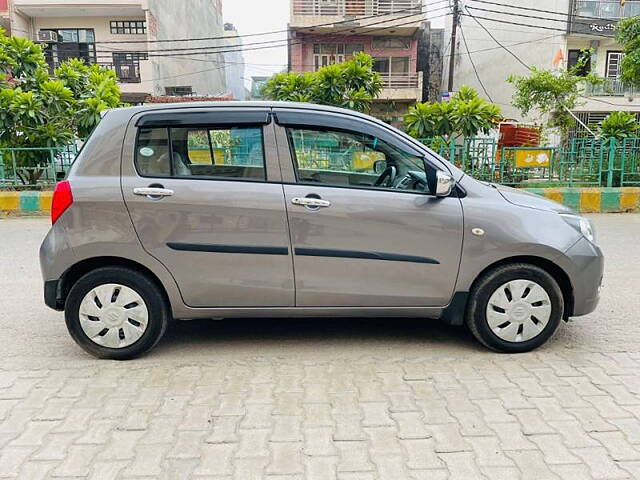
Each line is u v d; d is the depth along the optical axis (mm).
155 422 2816
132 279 3562
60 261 3529
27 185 11469
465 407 2957
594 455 2498
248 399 3066
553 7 23156
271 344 3922
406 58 26484
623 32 14062
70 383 3289
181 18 27719
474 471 2385
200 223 3506
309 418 2846
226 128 3586
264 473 2381
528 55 25047
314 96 13641
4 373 3443
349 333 4141
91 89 12625
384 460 2471
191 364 3574
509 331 3664
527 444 2592
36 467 2430
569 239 3621
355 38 26188
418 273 3600
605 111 23844
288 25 25281
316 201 3506
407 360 3615
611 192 11023
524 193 3984
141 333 3609
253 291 3580
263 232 3520
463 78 31031
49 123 11648
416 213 3557
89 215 3496
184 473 2383
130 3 22281
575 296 3676
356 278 3584
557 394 3105
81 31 23234
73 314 3590
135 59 23281
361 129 3650
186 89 24922
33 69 12000
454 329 4219
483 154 11406
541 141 17156
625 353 3715
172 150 3586
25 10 22312
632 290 5348
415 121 12398
